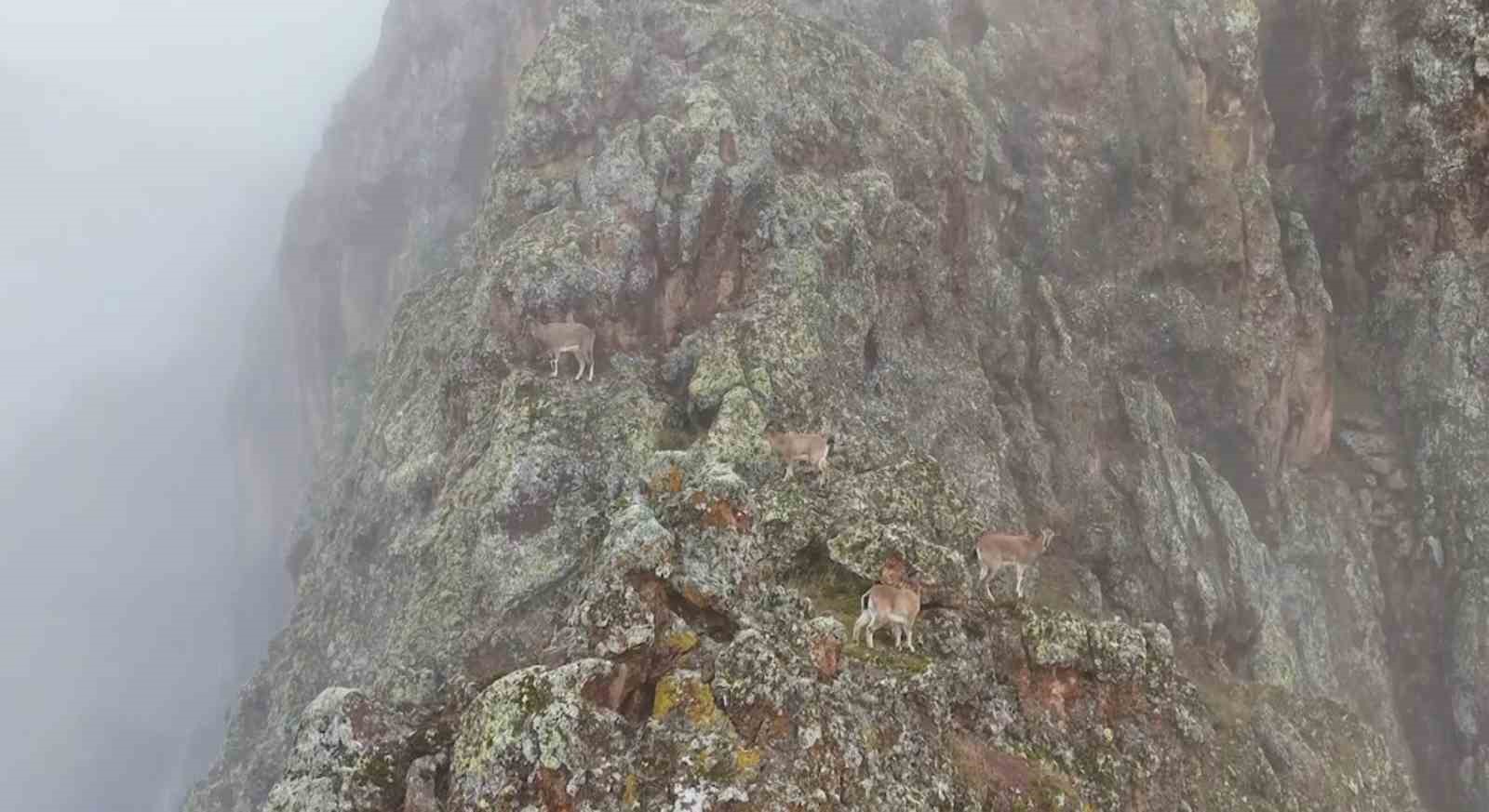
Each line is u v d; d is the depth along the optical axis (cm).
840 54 3644
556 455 2617
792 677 1606
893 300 3325
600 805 1459
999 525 3058
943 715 1806
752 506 2048
